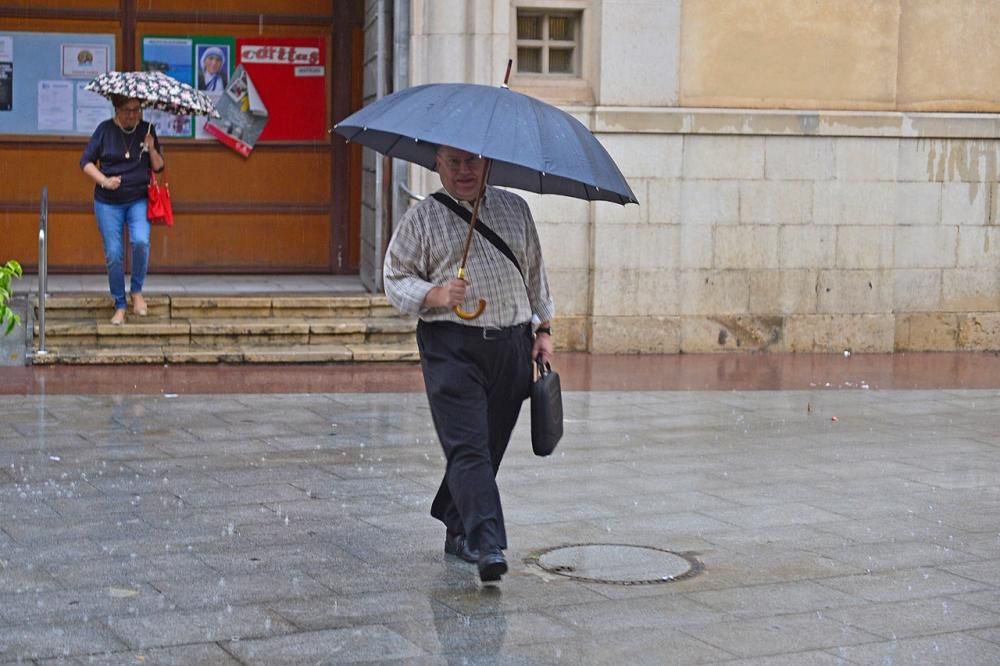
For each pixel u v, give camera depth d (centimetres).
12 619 576
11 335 1230
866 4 1423
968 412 1120
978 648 565
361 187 1543
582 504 793
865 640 572
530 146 575
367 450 921
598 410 1095
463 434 623
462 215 627
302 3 1531
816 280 1429
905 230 1454
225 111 1525
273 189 1545
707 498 815
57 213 1501
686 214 1396
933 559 696
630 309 1393
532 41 1373
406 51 1351
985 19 1455
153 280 1488
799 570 673
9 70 1484
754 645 564
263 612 592
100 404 1055
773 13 1405
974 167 1459
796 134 1406
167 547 687
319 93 1544
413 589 629
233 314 1305
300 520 743
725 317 1415
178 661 532
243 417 1023
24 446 908
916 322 1466
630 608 608
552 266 1384
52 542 691
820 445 977
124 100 1232
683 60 1391
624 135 1376
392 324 1305
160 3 1505
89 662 529
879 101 1434
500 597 619
